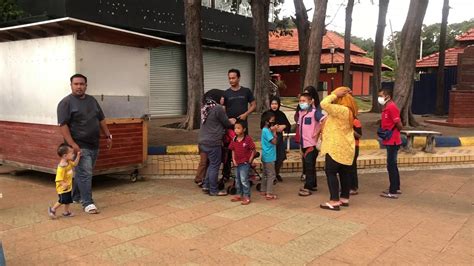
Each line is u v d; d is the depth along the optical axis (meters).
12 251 4.49
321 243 4.82
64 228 5.22
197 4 11.78
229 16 20.20
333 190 6.18
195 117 11.98
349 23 21.25
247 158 6.46
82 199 5.90
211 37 19.28
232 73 7.15
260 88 17.83
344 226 5.42
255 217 5.77
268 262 4.29
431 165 9.56
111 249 4.58
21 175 8.13
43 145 7.23
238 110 7.10
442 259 4.41
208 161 7.23
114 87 7.28
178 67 19.11
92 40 6.93
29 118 7.40
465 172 9.05
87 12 13.91
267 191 6.71
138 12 15.74
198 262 4.27
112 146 7.25
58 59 6.89
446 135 12.24
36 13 13.73
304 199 6.77
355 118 6.62
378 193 7.22
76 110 5.71
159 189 7.25
